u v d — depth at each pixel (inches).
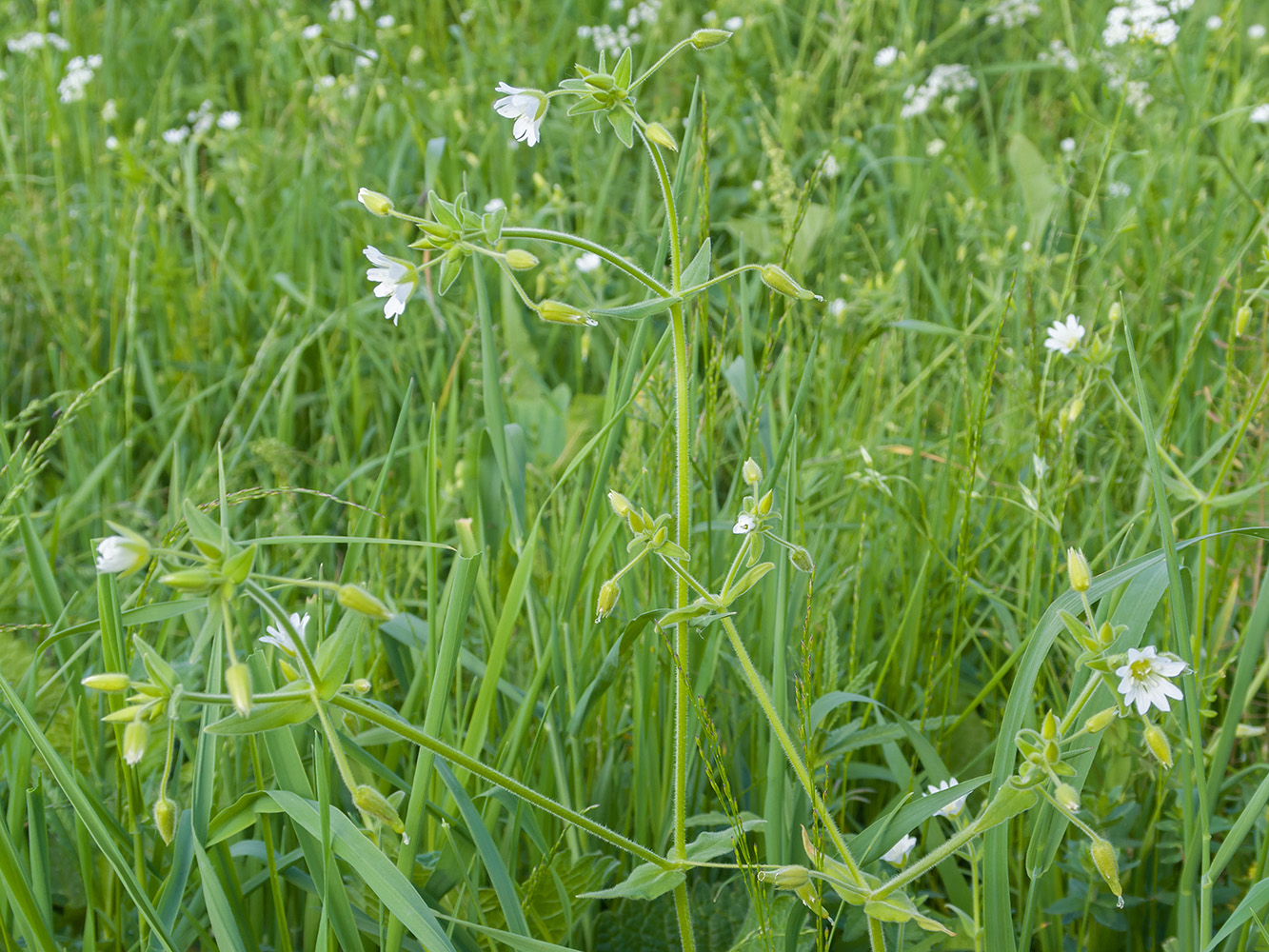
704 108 17.1
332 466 24.9
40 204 34.2
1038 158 29.9
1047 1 47.5
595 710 18.1
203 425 28.9
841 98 39.9
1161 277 26.3
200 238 36.1
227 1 50.0
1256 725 19.0
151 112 42.3
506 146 37.2
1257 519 20.3
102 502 25.0
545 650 16.7
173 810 10.6
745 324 19.6
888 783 18.9
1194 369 23.5
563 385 24.6
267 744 13.7
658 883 12.8
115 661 14.7
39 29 41.1
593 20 49.3
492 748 17.0
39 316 32.5
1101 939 16.8
